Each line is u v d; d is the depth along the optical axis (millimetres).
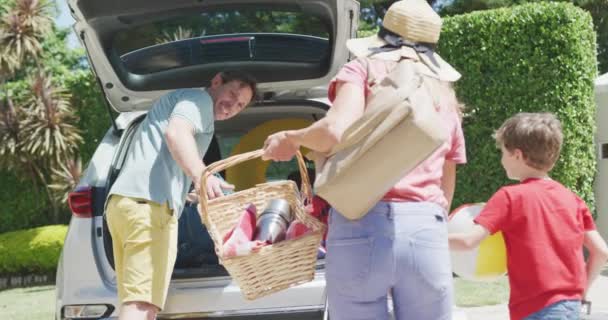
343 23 3961
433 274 2262
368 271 2213
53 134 11000
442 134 2102
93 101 11438
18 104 11664
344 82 2277
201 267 3748
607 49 16969
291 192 2945
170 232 3211
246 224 2652
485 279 3006
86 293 3498
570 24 8266
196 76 4355
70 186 10703
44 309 7590
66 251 3578
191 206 4082
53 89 11289
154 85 4352
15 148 11023
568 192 2734
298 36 4336
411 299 2291
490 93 8578
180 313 3402
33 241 10102
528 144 2684
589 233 2752
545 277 2562
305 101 4414
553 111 8344
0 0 15914
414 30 2391
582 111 8484
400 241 2213
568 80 8328
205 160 4719
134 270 3115
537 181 2717
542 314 2557
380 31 2459
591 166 8750
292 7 4152
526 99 8438
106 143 4117
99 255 3570
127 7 3963
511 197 2639
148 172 3184
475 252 2939
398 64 2258
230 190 3072
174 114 3121
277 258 2572
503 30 8484
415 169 2311
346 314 2293
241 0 4078
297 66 4309
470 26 8648
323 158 2295
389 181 2148
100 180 3811
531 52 8398
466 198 8750
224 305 3391
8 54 12086
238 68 4340
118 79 4254
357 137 2146
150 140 3236
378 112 2107
